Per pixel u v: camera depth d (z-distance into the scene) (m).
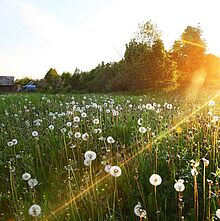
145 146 4.29
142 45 34.47
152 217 2.96
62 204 3.21
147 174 3.48
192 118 5.89
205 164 2.76
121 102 10.73
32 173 4.08
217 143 4.08
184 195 3.13
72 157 4.64
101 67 36.69
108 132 5.57
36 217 2.74
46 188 3.70
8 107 9.79
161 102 11.12
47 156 4.70
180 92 18.45
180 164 3.56
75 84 38.31
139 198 3.15
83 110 7.43
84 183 3.39
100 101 11.29
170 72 30.84
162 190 3.29
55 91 36.25
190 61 41.84
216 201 2.82
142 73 30.83
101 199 3.09
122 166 3.60
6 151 5.13
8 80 48.16
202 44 42.38
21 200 3.41
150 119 6.27
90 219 2.85
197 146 4.16
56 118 6.98
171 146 4.06
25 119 7.88
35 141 5.01
